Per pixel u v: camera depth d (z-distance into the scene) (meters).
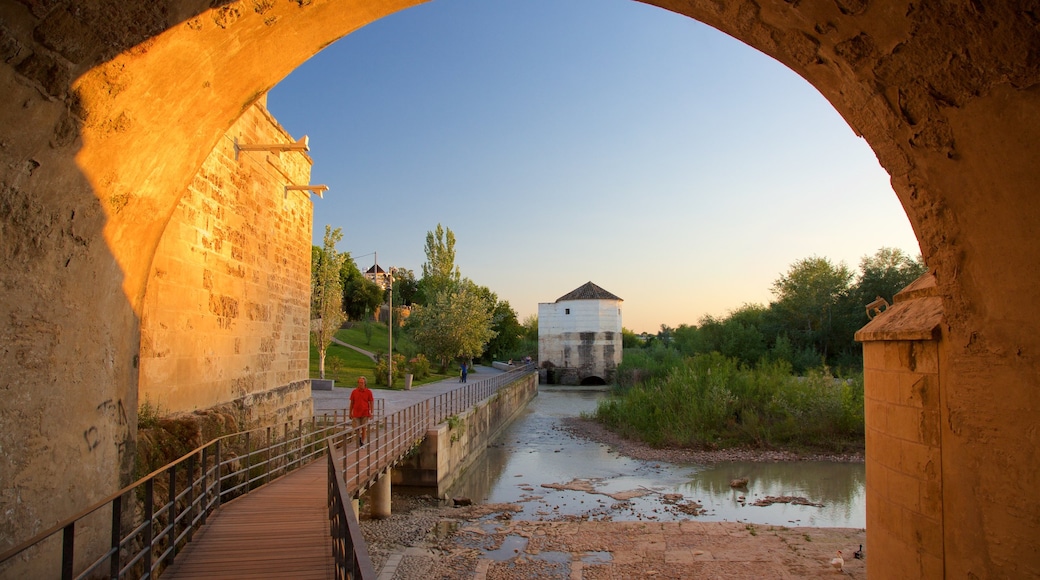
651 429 25.06
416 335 45.44
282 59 4.84
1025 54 2.70
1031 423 3.17
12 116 3.18
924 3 2.93
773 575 8.95
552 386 56.53
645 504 15.08
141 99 3.94
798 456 21.41
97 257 4.41
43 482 3.98
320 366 31.22
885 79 3.56
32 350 3.81
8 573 3.62
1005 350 3.34
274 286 12.73
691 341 50.66
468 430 20.03
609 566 9.61
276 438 12.14
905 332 4.48
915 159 3.69
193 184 9.13
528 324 82.00
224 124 5.11
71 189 3.86
